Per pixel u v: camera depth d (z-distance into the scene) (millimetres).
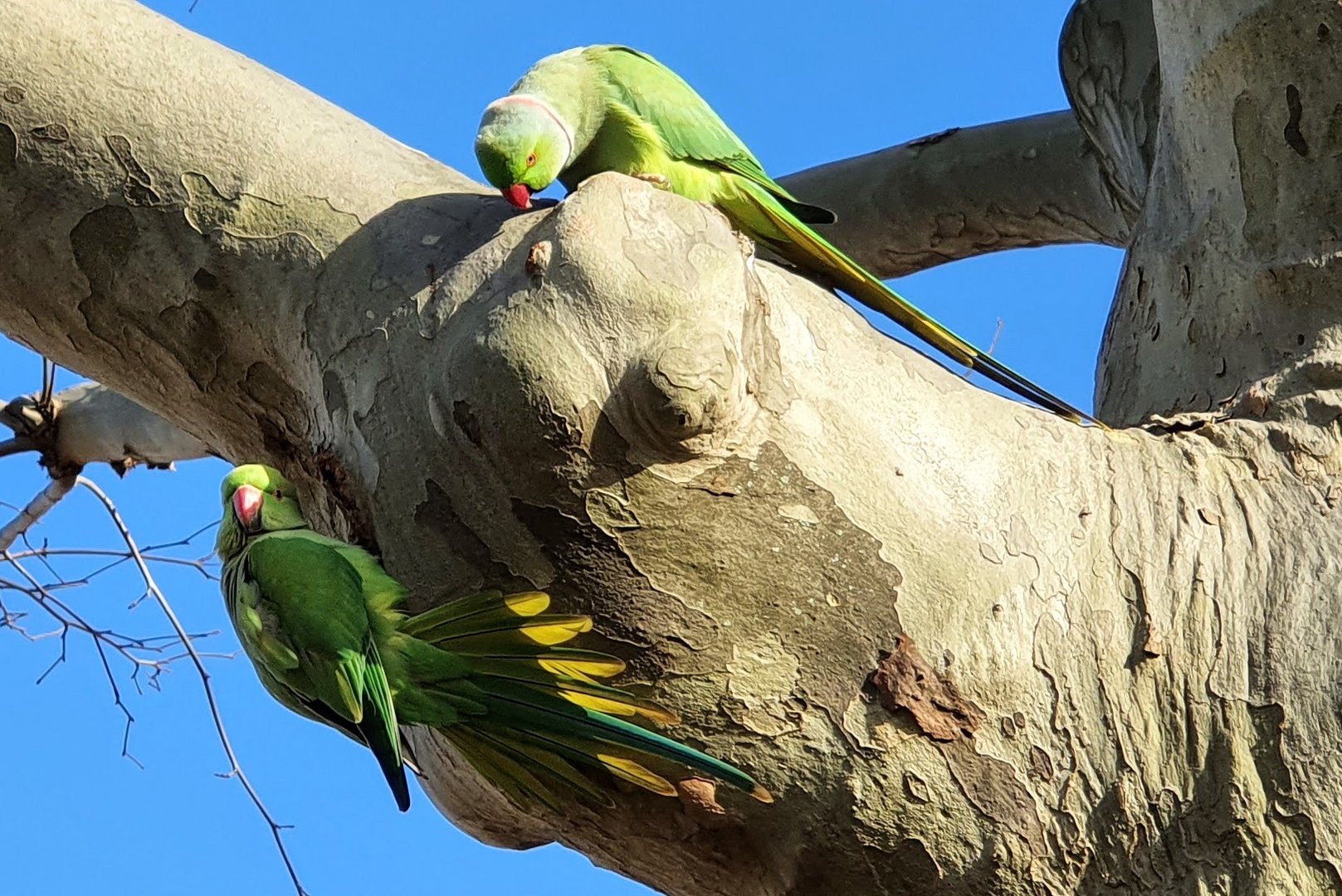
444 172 4207
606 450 3498
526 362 3441
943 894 3867
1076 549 3975
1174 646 3928
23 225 4195
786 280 3865
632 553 3615
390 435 3764
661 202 3555
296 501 4570
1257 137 4605
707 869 4012
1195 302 4797
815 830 3852
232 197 4102
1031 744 3828
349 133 4230
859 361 3857
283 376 4184
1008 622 3842
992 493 3918
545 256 3496
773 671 3730
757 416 3596
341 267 3975
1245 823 3828
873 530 3727
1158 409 4809
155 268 4172
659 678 3723
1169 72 4930
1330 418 4285
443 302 3721
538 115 4906
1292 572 4020
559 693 3783
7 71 4105
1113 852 3852
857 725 3771
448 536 3738
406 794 3842
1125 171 6262
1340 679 3875
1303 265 4508
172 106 4160
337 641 3930
